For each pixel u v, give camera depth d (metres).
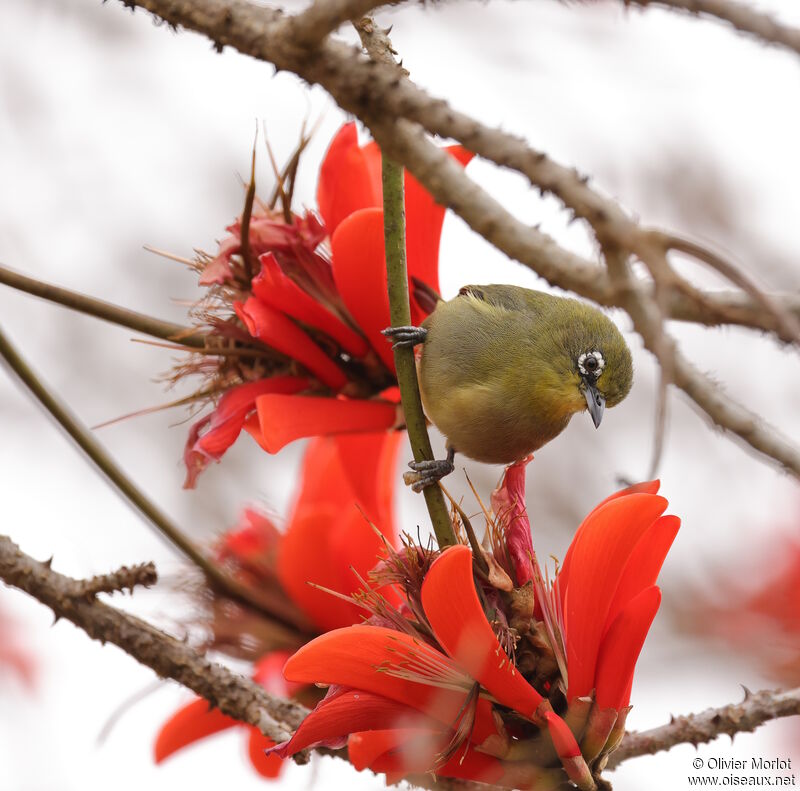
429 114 3.15
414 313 3.33
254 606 3.27
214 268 3.27
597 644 3.21
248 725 3.26
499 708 3.21
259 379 3.28
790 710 3.23
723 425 3.13
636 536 3.21
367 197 3.28
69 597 3.24
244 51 3.20
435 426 3.34
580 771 3.21
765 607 3.33
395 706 3.21
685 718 3.24
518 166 2.99
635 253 2.81
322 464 3.29
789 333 2.67
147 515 3.27
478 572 3.22
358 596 3.23
